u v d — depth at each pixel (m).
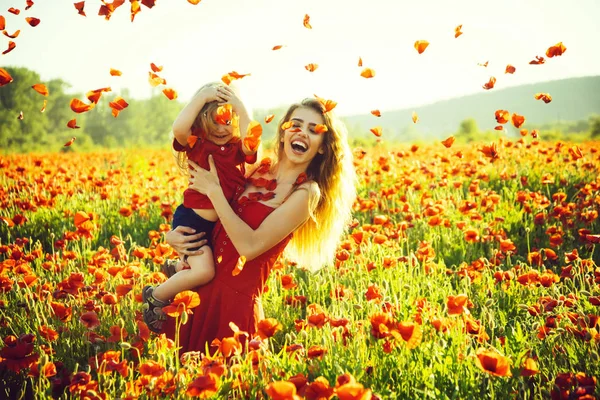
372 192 5.68
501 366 1.86
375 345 2.33
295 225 2.85
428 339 2.50
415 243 4.73
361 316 2.93
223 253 2.82
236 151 2.87
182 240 2.80
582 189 5.34
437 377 2.24
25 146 49.84
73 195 6.67
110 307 3.13
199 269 2.79
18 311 3.21
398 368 2.28
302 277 3.92
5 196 6.21
